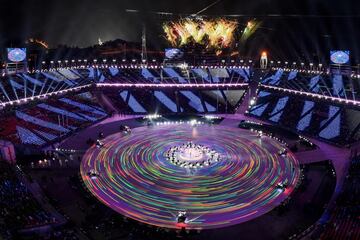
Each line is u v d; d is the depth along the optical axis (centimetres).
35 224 2833
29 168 4084
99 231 2967
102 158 4438
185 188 3712
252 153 4588
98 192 3603
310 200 3450
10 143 4162
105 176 3950
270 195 3544
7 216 2864
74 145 4891
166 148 4750
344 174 3959
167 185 3775
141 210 3288
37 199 3328
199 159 4400
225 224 3077
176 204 3397
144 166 4216
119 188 3691
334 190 3622
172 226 3044
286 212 3259
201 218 3169
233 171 4084
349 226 2842
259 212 3256
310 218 3152
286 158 4425
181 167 4203
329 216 3139
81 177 3919
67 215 3195
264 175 3969
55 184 3753
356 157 4259
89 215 3172
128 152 4628
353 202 3241
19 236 2608
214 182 3841
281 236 2912
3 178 3497
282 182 3791
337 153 4581
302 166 4188
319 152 4619
